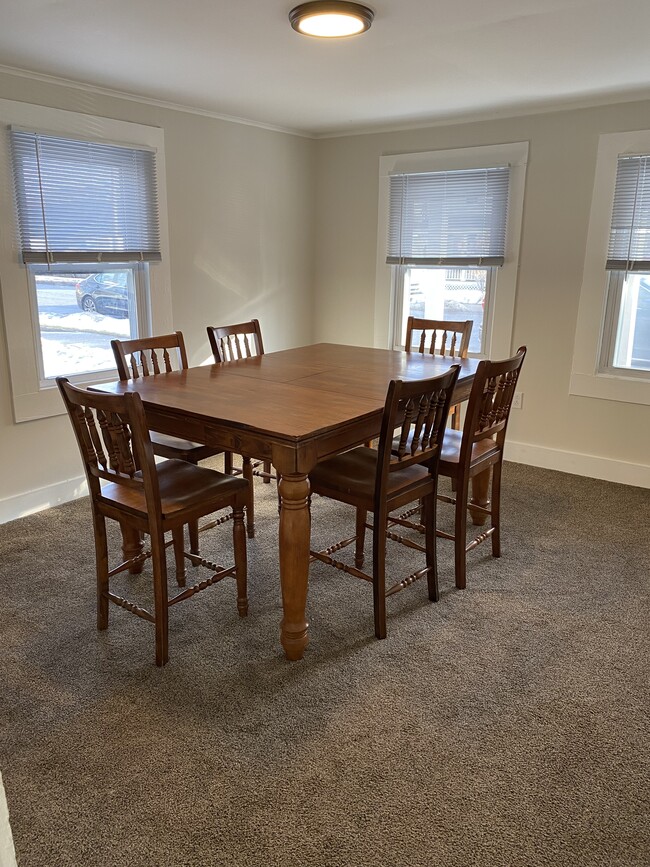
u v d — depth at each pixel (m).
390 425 2.15
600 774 1.73
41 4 2.22
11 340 3.20
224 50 2.74
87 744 1.82
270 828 1.55
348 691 2.05
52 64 2.96
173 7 2.24
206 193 4.07
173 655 2.23
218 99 3.64
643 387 3.74
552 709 1.97
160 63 2.94
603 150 3.64
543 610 2.53
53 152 3.23
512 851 1.50
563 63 2.90
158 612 2.14
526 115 3.86
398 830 1.55
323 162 4.77
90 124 3.36
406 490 2.37
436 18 2.33
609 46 2.64
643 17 2.30
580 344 3.92
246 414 2.22
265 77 3.16
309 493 2.17
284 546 2.11
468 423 2.52
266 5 2.22
